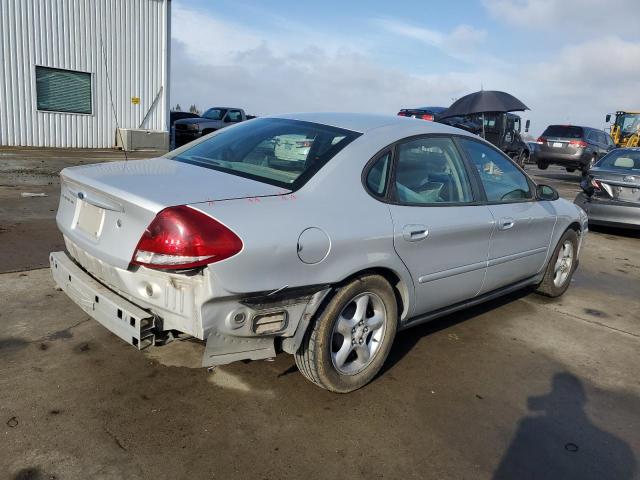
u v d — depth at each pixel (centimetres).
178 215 247
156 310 260
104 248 273
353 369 322
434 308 379
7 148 1555
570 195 1409
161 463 251
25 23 1558
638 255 796
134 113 1834
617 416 328
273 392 319
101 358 342
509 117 2016
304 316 289
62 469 242
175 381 322
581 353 417
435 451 278
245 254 253
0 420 271
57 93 1658
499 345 420
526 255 464
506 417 316
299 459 262
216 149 357
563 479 265
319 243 280
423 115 1956
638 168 917
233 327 262
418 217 340
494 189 429
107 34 1720
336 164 312
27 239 586
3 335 360
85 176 300
